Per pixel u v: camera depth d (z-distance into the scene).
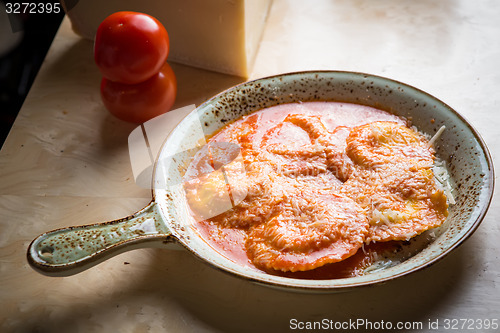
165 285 0.47
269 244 0.45
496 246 0.48
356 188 0.48
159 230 0.45
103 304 0.46
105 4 0.63
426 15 0.68
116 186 0.54
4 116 0.78
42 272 0.43
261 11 0.66
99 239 0.44
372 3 0.69
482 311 0.45
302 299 0.46
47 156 0.57
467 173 0.48
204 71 0.64
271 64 0.64
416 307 0.45
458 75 0.61
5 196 0.54
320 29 0.67
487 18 0.66
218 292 0.47
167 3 0.60
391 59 0.63
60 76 0.64
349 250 0.44
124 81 0.56
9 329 0.46
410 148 0.50
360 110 0.54
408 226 0.46
